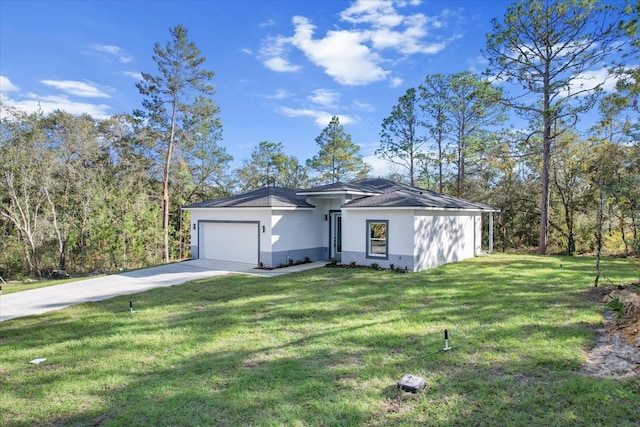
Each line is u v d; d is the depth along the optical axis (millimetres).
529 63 18594
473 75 25500
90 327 7586
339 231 16797
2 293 11805
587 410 3824
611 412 3771
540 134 22188
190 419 3893
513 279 11312
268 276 12914
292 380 4730
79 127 22953
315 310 8203
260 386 4590
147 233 22906
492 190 25609
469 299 8781
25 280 19281
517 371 4785
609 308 7445
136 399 4402
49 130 23141
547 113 18031
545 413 3803
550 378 4559
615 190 11586
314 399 4234
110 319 8125
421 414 3869
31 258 21578
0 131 20422
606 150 18344
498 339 5945
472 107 25359
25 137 21219
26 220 20562
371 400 4180
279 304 8844
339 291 10086
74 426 3900
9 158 20469
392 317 7469
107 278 13688
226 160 33156
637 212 11805
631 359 4969
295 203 16000
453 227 16359
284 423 3762
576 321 6727
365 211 14648
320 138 34469
